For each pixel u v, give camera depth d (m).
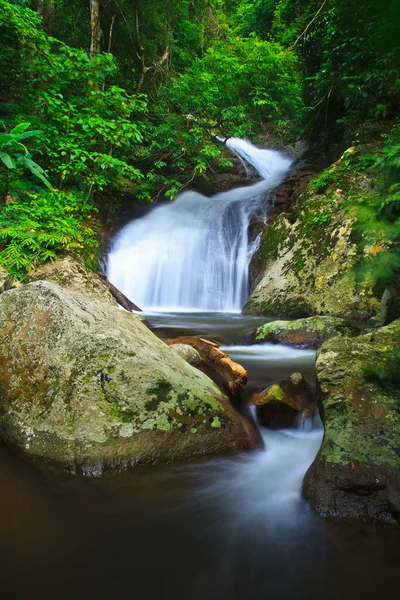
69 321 2.59
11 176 7.51
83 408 2.30
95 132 8.48
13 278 5.91
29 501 1.94
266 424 2.88
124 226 10.52
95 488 2.08
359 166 7.92
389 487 1.82
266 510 1.92
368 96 5.63
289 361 4.29
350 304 6.68
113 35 12.87
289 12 13.52
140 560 1.56
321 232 7.77
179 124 11.64
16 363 2.58
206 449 2.44
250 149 15.95
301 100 12.94
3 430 2.45
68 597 1.36
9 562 1.53
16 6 8.12
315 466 2.02
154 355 2.71
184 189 13.17
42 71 8.37
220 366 3.55
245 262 9.45
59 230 6.93
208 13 14.82
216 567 1.53
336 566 1.54
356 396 2.38
